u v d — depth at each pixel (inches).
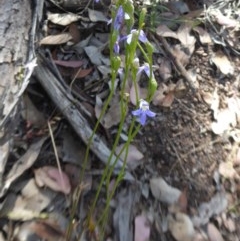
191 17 11.9
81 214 8.3
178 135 9.8
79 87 9.6
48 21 10.4
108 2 10.9
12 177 8.0
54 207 8.2
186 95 10.4
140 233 8.5
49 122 9.0
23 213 7.9
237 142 10.2
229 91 10.9
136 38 6.4
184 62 10.9
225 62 11.3
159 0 11.8
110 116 9.4
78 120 8.8
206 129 10.1
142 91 9.9
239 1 12.8
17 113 8.3
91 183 8.7
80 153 8.8
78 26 10.5
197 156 9.7
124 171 8.5
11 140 8.0
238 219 9.3
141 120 6.8
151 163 9.3
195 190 9.3
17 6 9.2
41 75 9.1
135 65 6.6
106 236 8.3
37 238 7.8
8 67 8.3
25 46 8.8
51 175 8.4
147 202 8.9
